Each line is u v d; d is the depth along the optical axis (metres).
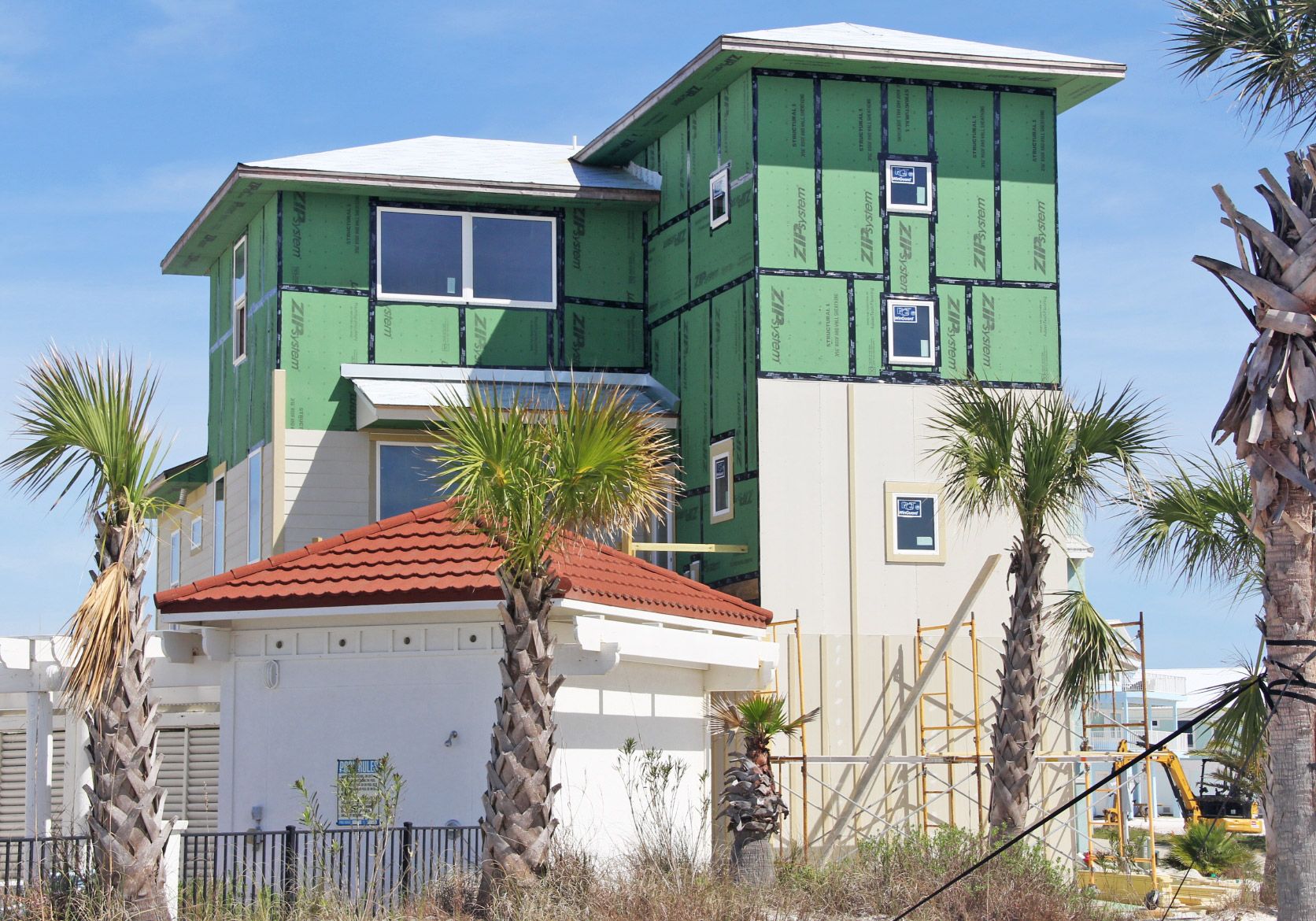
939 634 26.61
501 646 18.89
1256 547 22.67
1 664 20.80
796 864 21.08
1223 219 13.50
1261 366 13.19
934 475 27.02
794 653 25.89
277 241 28.72
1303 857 12.81
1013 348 27.78
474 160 31.08
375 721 19.30
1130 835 32.09
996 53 28.22
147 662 14.88
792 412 26.59
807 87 27.38
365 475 28.41
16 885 15.79
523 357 29.77
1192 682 60.53
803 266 26.98
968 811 26.11
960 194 27.84
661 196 30.39
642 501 16.78
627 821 20.23
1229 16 14.59
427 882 16.72
